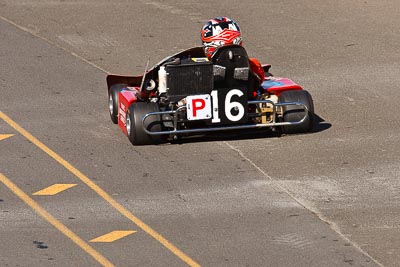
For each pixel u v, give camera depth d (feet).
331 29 221.87
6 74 192.54
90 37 220.43
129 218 124.67
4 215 126.21
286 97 151.02
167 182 136.15
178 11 240.73
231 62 145.28
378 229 120.88
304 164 142.00
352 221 123.13
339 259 112.88
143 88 151.43
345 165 141.18
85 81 188.65
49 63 200.75
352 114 164.76
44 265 111.86
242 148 148.87
